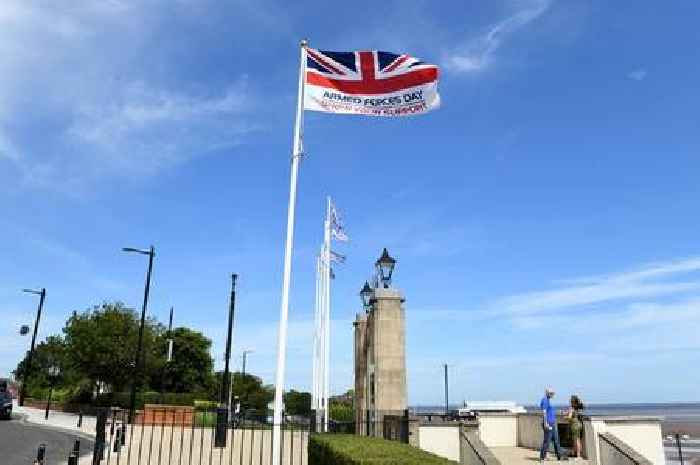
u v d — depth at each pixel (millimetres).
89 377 48375
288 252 12750
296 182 13117
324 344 27828
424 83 13328
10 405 33750
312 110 13219
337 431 23344
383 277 17328
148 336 49000
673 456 32656
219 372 79250
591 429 13938
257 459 18047
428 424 14711
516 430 20062
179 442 21953
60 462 17703
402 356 16359
